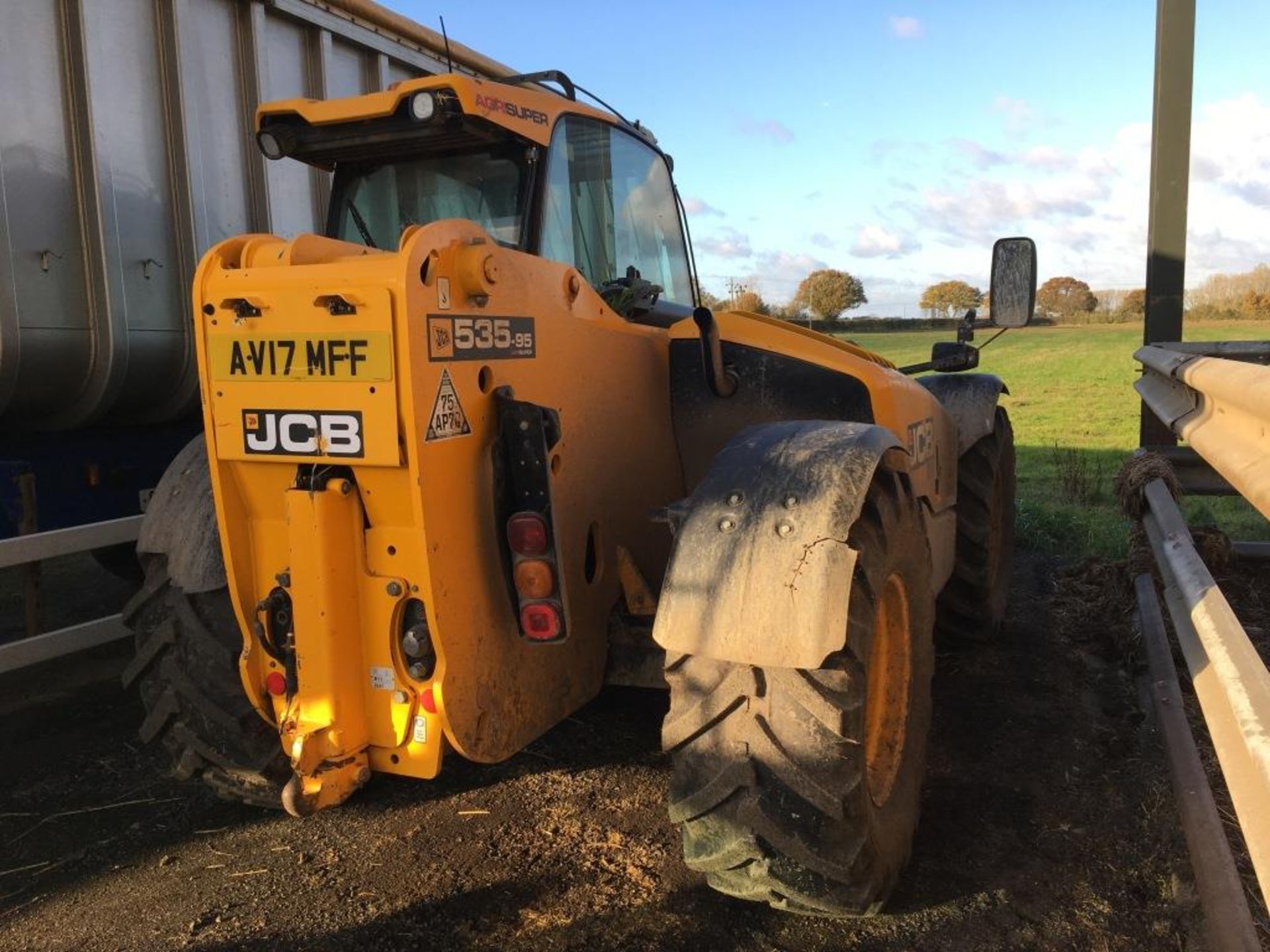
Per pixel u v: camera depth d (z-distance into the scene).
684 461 3.50
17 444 4.61
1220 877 2.67
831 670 2.35
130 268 4.50
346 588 2.50
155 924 2.80
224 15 4.97
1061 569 6.54
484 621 2.55
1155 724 3.92
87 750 3.97
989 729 4.00
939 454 4.03
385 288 2.26
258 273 2.42
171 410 5.02
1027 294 4.21
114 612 5.68
